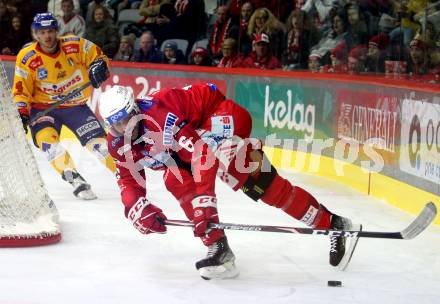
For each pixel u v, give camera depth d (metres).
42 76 12.26
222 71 17.22
